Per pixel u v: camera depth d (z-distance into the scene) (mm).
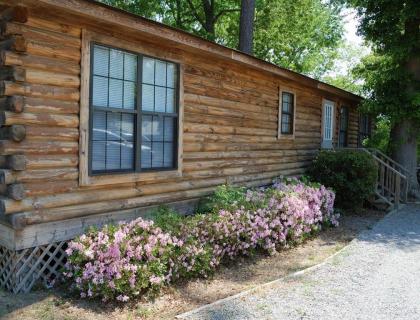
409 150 11930
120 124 5234
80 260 4125
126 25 4660
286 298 4344
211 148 6938
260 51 23391
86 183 4738
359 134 15133
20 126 4074
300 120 10305
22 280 4266
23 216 4105
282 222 6352
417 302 4301
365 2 11352
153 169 5730
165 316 3861
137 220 4730
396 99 11383
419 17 10547
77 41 4625
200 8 21734
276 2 20984
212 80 6891
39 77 4246
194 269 4754
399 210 9875
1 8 4113
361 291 4594
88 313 3826
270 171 8914
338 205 9531
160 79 5789
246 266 5477
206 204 6312
